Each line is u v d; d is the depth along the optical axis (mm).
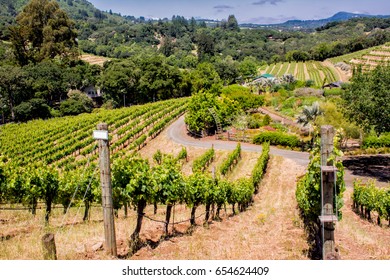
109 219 8797
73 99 78250
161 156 36406
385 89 23250
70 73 89062
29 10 109375
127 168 11867
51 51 103562
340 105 29047
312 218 10719
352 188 23094
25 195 14938
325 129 7703
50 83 82375
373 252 10172
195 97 44438
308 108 38250
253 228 13953
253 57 170000
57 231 11438
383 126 24109
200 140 42438
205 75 92750
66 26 110750
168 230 12961
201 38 167250
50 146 43188
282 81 89000
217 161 34531
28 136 49281
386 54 112438
